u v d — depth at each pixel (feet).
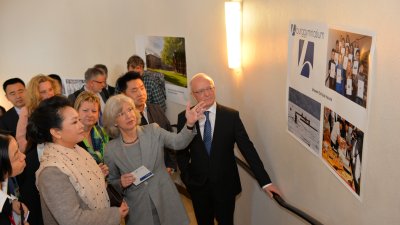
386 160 3.73
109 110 7.11
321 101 5.28
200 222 9.07
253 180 9.27
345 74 4.49
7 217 5.15
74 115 5.56
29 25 19.17
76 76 17.87
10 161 4.96
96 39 16.29
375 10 3.78
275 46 7.04
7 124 10.74
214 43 10.29
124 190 7.44
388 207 3.77
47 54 18.95
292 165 6.82
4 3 19.90
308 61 5.64
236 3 8.65
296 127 6.36
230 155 8.36
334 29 4.74
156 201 7.32
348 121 4.48
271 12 7.12
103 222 5.66
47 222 5.53
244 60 8.89
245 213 10.18
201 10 10.66
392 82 3.53
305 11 5.67
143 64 12.73
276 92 7.20
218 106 8.28
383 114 3.72
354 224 4.63
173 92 12.92
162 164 7.65
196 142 8.27
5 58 21.16
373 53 3.82
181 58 12.10
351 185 4.58
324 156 5.35
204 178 8.31
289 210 6.68
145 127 7.65
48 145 5.61
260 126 8.30
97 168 6.18
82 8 16.42
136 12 13.84
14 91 10.82
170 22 12.26
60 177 5.25
